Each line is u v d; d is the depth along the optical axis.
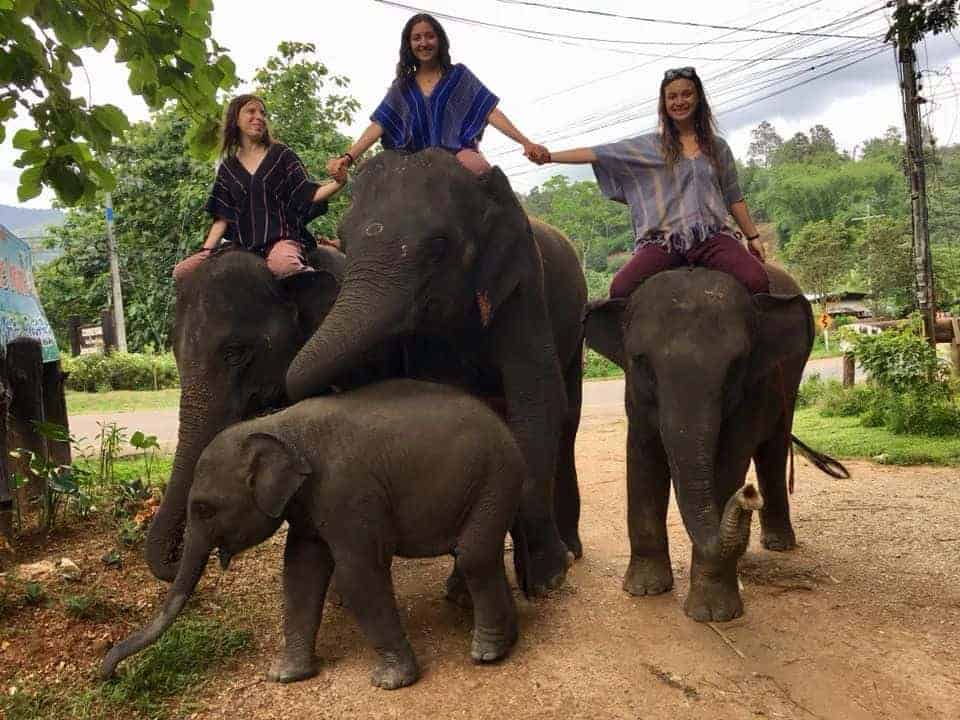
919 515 5.77
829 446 8.57
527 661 3.45
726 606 3.84
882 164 74.25
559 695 3.17
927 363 10.52
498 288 3.90
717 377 3.39
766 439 4.50
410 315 3.57
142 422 12.53
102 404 15.60
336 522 3.15
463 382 4.24
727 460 3.85
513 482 3.37
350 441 3.17
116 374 19.20
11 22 3.50
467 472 3.26
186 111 4.43
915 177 13.02
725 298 3.54
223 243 4.41
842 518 5.74
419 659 3.49
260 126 4.30
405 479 3.21
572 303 4.97
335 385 3.82
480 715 3.04
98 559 4.38
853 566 4.68
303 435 3.18
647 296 3.70
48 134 3.91
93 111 3.92
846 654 3.51
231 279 3.74
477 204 3.84
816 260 43.69
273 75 16.80
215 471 3.13
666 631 3.73
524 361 4.06
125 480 5.80
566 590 4.28
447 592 4.10
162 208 23.72
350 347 3.37
